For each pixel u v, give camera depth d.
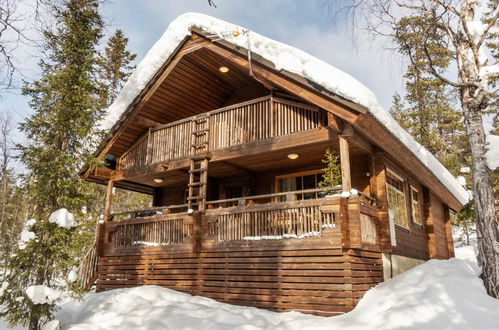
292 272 7.77
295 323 6.58
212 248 8.98
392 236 8.91
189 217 9.63
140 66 10.52
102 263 11.12
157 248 10.00
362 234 7.71
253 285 8.16
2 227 21.02
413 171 10.33
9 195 21.53
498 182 19.42
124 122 11.03
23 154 7.85
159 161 10.94
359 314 6.54
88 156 8.49
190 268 9.34
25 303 6.96
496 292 6.09
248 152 9.20
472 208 13.38
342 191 7.57
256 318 6.81
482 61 7.20
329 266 7.41
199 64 10.52
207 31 9.21
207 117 10.26
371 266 8.12
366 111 6.98
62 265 7.38
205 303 8.15
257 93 11.53
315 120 8.50
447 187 12.80
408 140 8.93
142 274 10.15
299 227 7.92
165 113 11.62
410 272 7.84
